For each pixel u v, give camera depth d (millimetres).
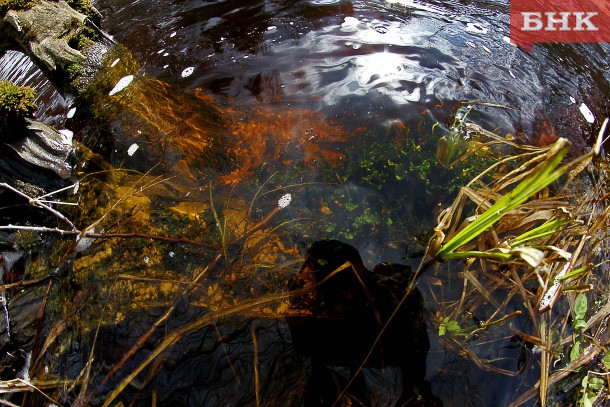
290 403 715
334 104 1162
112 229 974
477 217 741
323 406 705
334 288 811
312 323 778
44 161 1193
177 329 804
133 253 924
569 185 951
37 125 1228
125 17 1698
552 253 799
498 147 1022
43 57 1287
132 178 1058
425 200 926
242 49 1415
